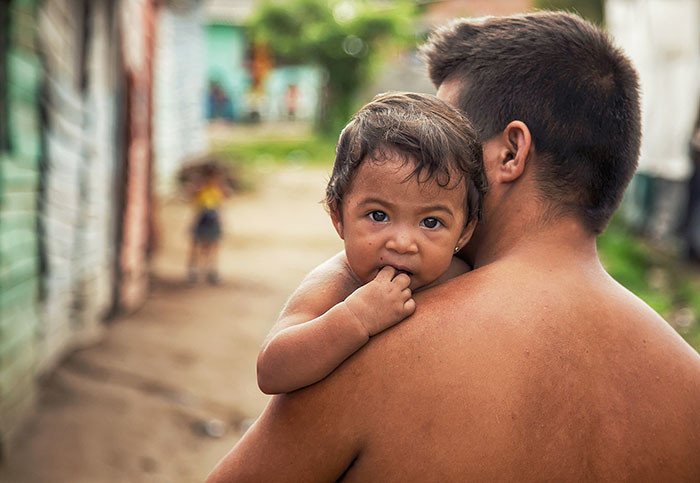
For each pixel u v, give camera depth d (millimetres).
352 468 1253
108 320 6516
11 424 4188
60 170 5023
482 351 1216
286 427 1271
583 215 1368
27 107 4414
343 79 23234
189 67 15828
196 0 15695
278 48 23828
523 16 1434
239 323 6961
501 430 1187
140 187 7453
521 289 1274
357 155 1296
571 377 1224
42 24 4562
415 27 24250
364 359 1240
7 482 3863
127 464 4254
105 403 4859
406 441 1207
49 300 4949
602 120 1344
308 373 1239
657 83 10680
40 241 4723
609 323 1277
